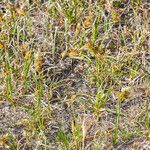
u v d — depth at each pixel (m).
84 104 4.13
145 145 3.84
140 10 4.77
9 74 4.23
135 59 4.43
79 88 4.26
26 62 4.27
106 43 4.57
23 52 4.45
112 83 4.27
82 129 3.84
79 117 4.00
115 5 4.83
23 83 4.25
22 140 3.91
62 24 4.73
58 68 4.41
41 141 3.88
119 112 3.92
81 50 4.44
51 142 3.89
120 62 4.36
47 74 4.34
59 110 4.11
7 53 4.34
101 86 4.14
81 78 4.33
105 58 4.37
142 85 4.23
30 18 4.72
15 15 4.68
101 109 4.05
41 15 4.77
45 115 4.06
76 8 4.76
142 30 4.60
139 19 4.67
